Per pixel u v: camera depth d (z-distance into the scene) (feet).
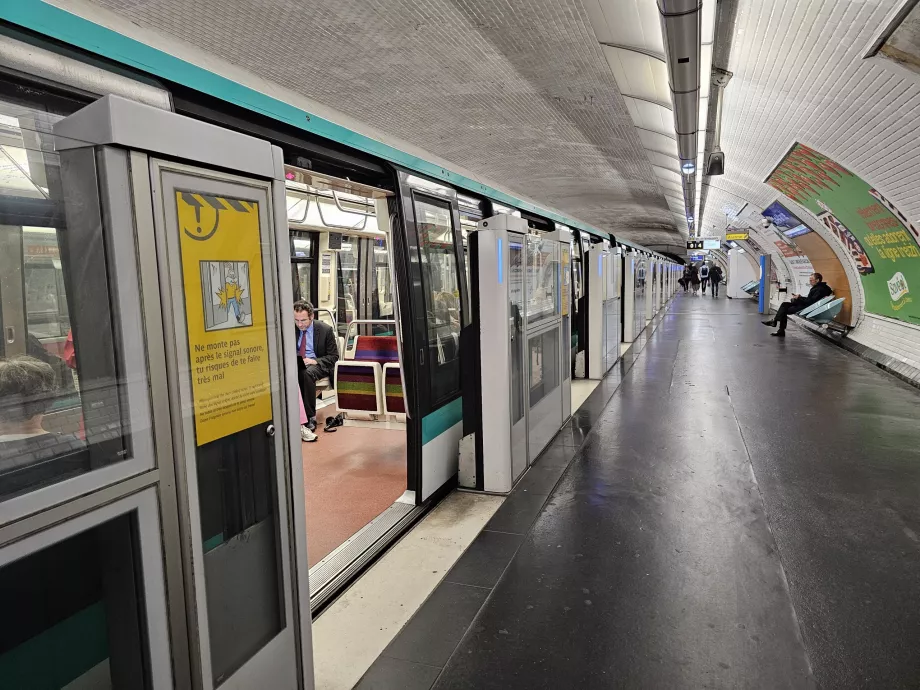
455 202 16.72
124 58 7.24
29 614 5.04
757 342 47.50
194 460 5.95
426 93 17.70
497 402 15.53
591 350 32.14
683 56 11.28
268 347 6.86
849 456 18.35
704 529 13.39
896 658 8.85
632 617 10.05
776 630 9.60
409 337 14.14
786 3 12.46
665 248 132.57
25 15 6.04
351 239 29.91
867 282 39.99
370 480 16.83
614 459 18.61
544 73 16.90
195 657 5.99
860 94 16.63
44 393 4.98
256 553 6.86
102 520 5.16
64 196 5.22
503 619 10.05
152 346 5.49
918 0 11.19
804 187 32.76
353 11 12.41
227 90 9.05
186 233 5.80
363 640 9.52
